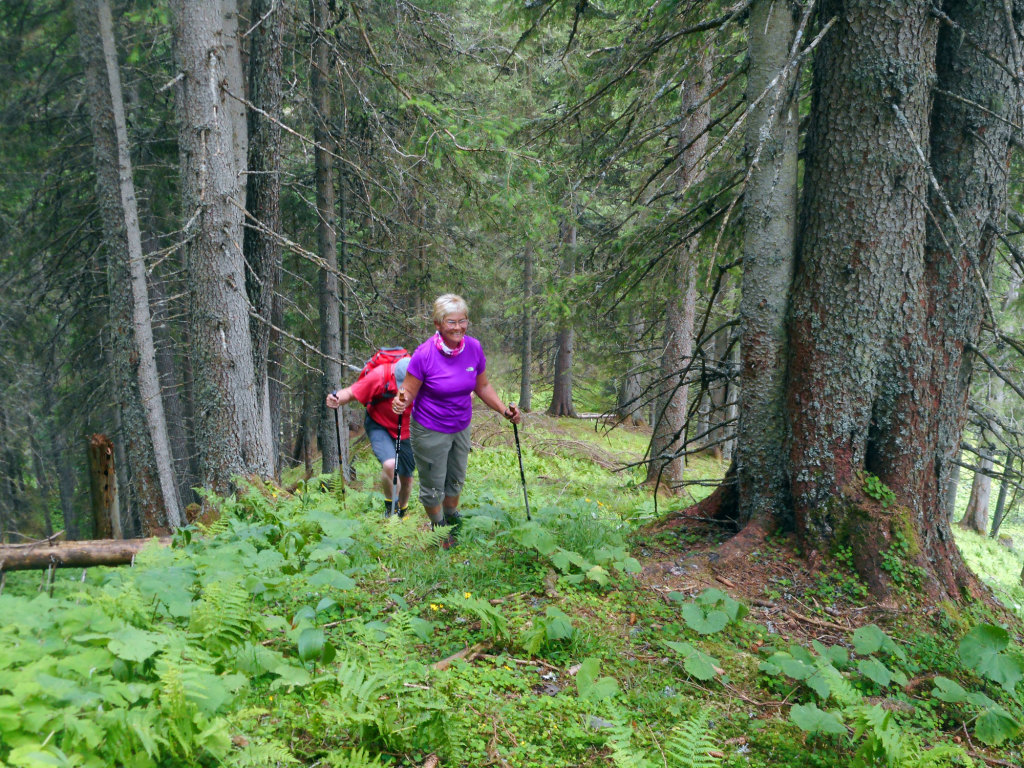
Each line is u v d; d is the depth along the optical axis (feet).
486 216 26.55
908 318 13.91
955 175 14.12
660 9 18.45
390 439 16.60
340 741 7.85
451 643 10.74
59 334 24.48
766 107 14.96
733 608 11.87
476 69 34.86
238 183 21.38
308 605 10.93
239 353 20.77
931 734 9.62
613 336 32.55
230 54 20.89
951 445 14.67
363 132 33.22
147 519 26.09
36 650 6.84
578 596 12.63
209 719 6.84
